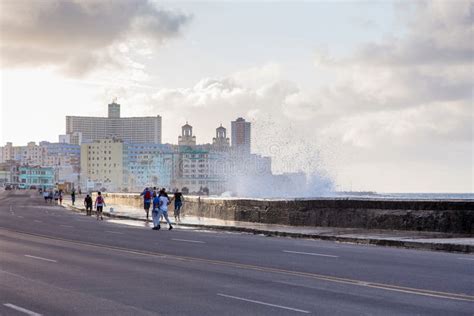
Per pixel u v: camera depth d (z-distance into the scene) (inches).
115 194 3043.8
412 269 627.5
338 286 518.3
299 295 474.9
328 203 1205.1
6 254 799.7
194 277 576.4
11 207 3129.9
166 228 1397.6
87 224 1576.0
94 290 502.0
